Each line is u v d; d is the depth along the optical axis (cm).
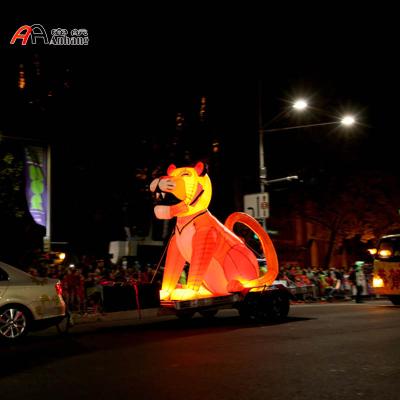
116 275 2500
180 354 1206
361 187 4297
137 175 3753
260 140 3016
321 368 1034
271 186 4447
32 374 1029
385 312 2138
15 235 3019
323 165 4362
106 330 1730
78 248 4859
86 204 4497
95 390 893
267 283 1838
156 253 4228
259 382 927
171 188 1750
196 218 1777
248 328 1666
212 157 3956
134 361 1138
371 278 3391
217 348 1277
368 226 4316
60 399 843
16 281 1489
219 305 1744
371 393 854
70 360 1169
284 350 1231
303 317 1966
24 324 1470
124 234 4903
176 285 1809
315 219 4406
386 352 1195
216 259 1781
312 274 3225
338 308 2422
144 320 2033
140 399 832
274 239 4822
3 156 2602
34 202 3159
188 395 849
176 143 3669
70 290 2352
